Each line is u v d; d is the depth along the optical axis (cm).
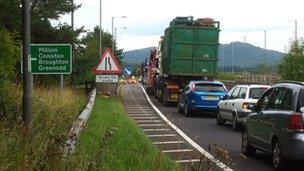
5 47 1334
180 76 3444
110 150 979
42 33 2873
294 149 1116
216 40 3394
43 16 2856
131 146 1179
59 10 2933
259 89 2003
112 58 3045
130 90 5634
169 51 3453
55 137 717
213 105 2662
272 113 1228
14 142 720
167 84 3412
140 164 955
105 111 2055
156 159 901
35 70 1499
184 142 1577
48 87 2000
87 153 807
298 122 1123
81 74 3331
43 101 1325
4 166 630
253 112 1386
